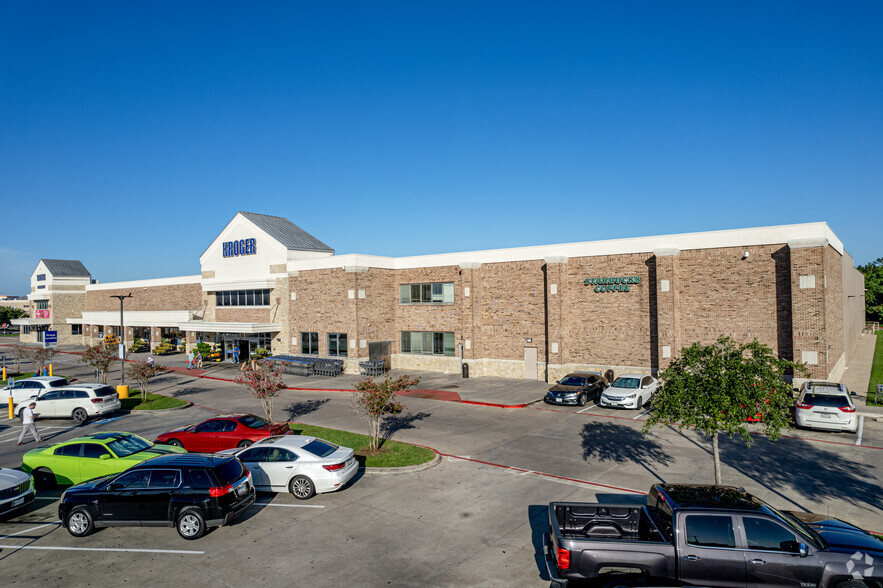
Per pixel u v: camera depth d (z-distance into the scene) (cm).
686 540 880
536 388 3095
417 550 1131
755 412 1228
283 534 1226
